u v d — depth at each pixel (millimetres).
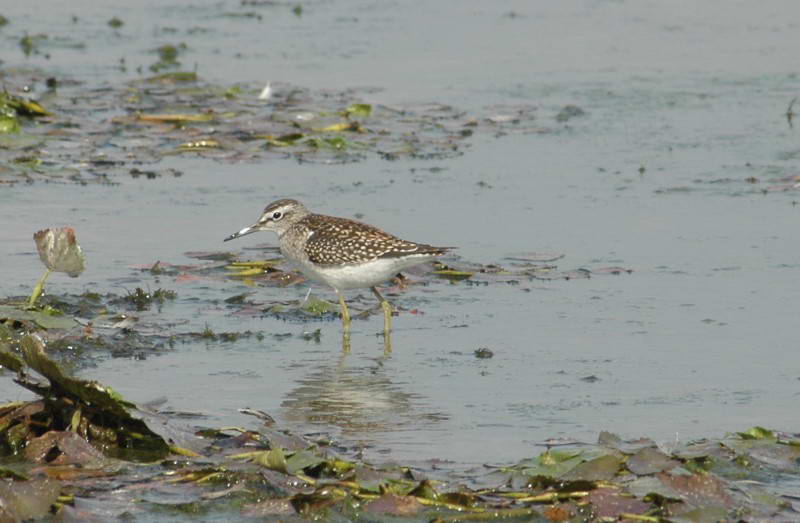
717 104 26422
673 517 9727
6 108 24312
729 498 9961
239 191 20656
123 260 17172
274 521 9836
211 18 35562
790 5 36312
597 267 17016
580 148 23422
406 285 16500
